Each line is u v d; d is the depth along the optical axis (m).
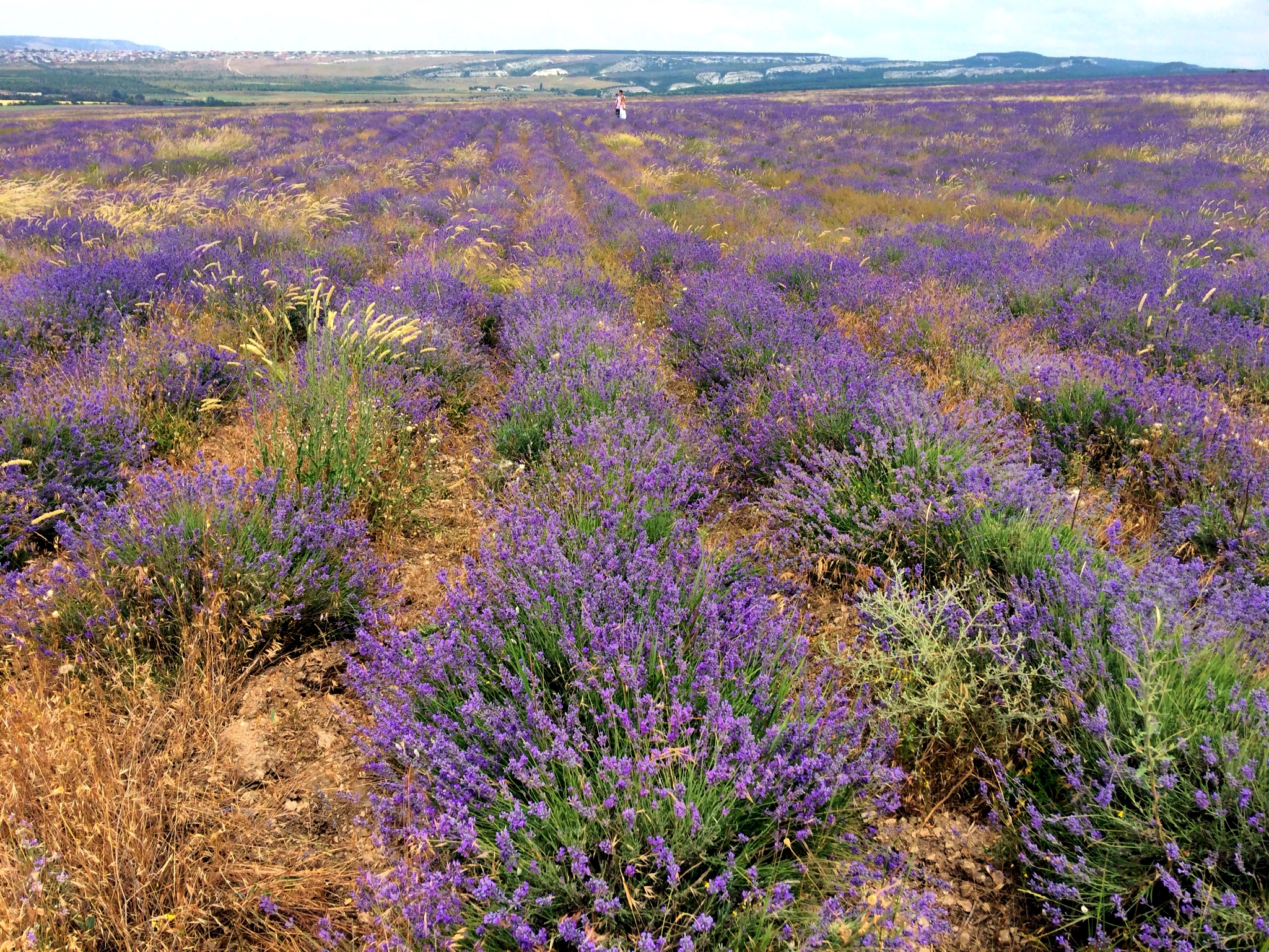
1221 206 14.47
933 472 3.53
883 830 2.11
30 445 4.01
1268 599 2.45
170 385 5.19
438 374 5.95
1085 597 2.49
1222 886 1.83
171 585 2.90
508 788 2.04
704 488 3.77
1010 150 24.30
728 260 9.42
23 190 13.45
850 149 26.16
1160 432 3.96
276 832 2.20
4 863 1.85
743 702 2.30
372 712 2.66
